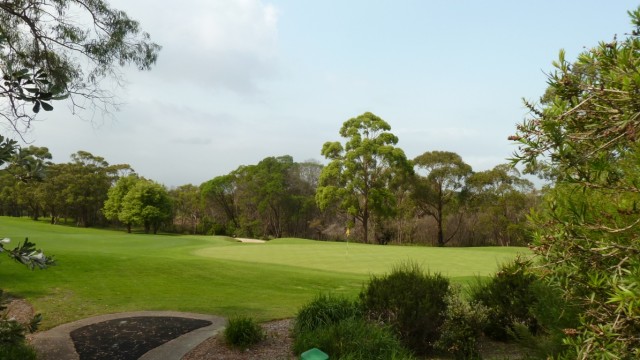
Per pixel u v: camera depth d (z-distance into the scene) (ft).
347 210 137.39
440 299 21.98
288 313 29.25
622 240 6.15
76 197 200.64
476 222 152.97
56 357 20.81
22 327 9.92
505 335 22.29
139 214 187.73
